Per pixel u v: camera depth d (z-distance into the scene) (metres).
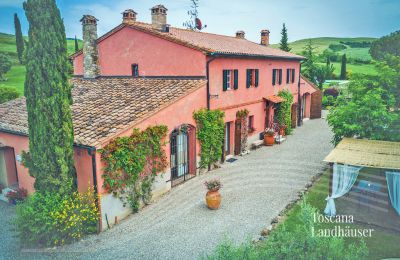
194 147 16.00
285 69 26.70
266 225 11.11
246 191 14.30
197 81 16.14
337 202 12.61
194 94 15.50
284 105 25.45
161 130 13.27
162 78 18.12
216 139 17.08
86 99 16.08
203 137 16.19
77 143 10.95
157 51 18.11
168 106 13.75
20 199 13.73
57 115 10.30
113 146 11.26
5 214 12.91
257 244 9.66
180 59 17.19
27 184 14.10
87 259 9.45
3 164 14.87
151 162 13.15
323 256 6.76
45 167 10.43
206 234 10.66
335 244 6.95
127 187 12.15
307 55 36.16
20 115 15.66
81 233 10.67
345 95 15.15
